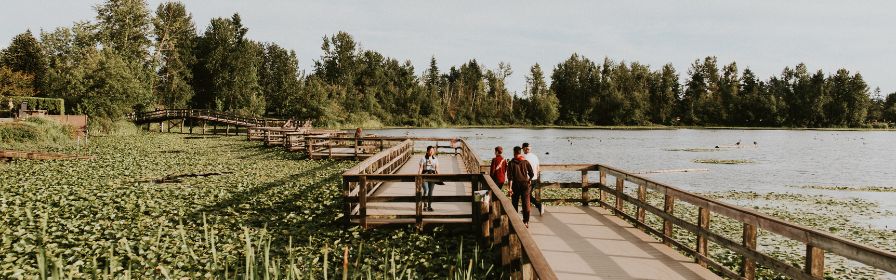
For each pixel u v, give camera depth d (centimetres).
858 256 414
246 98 8512
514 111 12838
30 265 795
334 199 1405
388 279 744
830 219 1574
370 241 941
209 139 4447
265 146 3519
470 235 990
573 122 12206
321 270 779
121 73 4788
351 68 12088
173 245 927
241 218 1173
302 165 2383
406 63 13238
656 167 3155
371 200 1007
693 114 12212
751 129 11025
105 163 2309
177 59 7644
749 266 603
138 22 6669
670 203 820
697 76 12938
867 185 2406
